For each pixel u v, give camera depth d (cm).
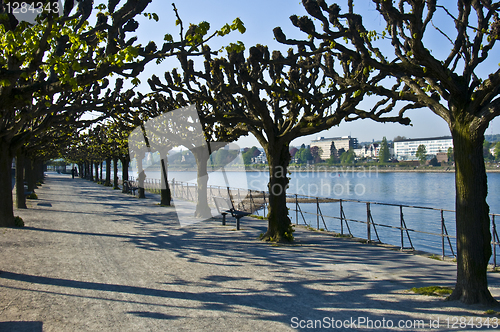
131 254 1003
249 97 1095
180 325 532
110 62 679
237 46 679
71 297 647
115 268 853
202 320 554
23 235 1208
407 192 5381
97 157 4488
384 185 7025
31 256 937
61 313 571
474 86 640
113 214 1883
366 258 992
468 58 673
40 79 1012
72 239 1184
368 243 1211
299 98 995
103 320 546
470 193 624
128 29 988
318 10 803
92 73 692
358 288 725
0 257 911
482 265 626
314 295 681
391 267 895
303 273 838
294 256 1012
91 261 912
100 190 3819
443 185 7081
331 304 632
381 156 18600
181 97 1439
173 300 644
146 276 793
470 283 629
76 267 850
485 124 602
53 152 3925
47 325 523
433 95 798
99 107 1451
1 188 1345
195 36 674
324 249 1110
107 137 2762
